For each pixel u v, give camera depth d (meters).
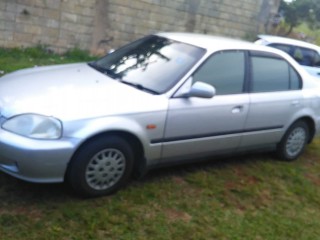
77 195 4.34
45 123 3.98
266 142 5.83
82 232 3.81
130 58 5.36
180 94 4.75
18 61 9.91
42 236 3.68
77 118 4.07
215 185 5.10
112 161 4.38
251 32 15.83
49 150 3.94
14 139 3.93
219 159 5.88
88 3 11.67
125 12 12.45
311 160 6.58
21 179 4.10
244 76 5.40
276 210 4.84
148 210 4.34
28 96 4.25
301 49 10.59
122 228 3.97
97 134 4.16
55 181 4.09
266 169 5.83
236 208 4.71
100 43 12.29
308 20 21.38
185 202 4.61
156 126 4.55
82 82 4.69
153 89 4.75
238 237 4.19
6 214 3.90
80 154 4.15
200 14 14.12
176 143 4.80
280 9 20.89
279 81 5.83
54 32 11.35
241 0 14.99
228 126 5.21
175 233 4.05
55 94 4.31
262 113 5.53
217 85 5.12
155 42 5.54
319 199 5.29
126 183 4.75
